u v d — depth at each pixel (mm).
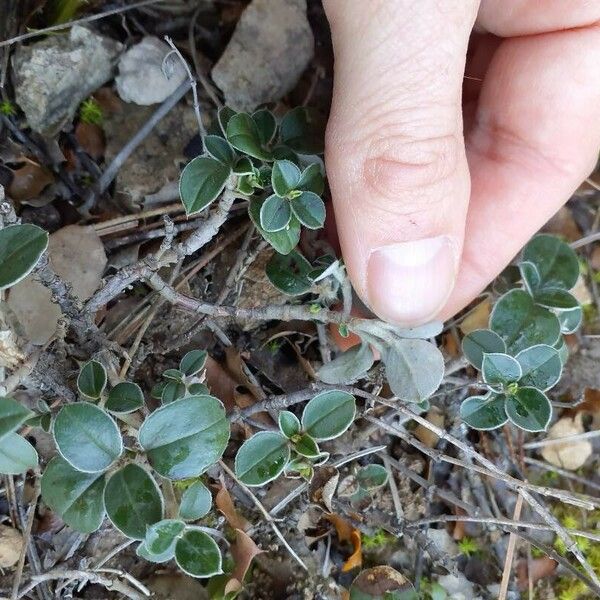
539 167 116
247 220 116
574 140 114
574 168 116
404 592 107
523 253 121
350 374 97
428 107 88
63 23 113
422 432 122
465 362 118
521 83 115
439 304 98
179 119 119
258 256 113
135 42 121
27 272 70
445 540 120
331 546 115
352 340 113
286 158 101
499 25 116
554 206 119
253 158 99
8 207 74
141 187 116
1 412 64
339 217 97
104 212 115
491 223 116
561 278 117
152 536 74
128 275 89
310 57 126
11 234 73
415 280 94
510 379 97
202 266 114
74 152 115
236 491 109
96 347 96
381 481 112
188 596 104
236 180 89
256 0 123
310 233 114
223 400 111
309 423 92
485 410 99
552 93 112
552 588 122
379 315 98
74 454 74
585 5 107
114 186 116
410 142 88
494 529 122
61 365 93
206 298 113
